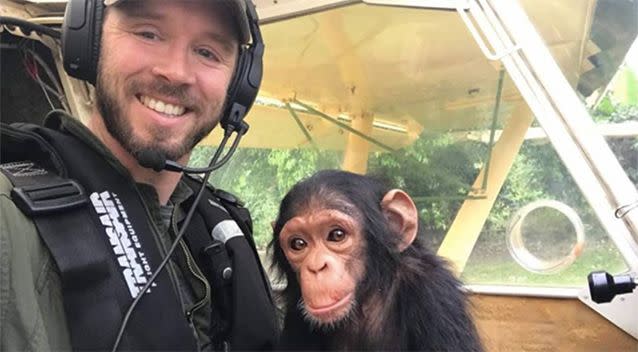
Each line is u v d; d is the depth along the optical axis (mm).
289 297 555
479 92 665
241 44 531
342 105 776
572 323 614
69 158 463
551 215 621
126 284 426
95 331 401
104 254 423
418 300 507
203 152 863
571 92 545
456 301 523
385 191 545
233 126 534
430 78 694
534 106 548
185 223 467
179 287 476
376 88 746
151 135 474
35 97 849
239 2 495
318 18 653
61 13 738
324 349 520
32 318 375
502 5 564
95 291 411
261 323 528
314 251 496
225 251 541
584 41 604
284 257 552
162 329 429
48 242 401
